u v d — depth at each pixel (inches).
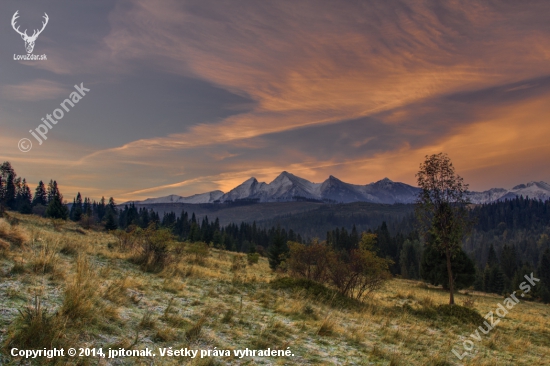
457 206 723.4
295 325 337.7
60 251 474.0
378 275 617.3
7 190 3164.4
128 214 4165.8
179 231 4242.1
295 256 740.0
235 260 1122.7
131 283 366.9
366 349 295.9
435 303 748.6
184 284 438.0
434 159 740.7
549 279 3004.4
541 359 371.2
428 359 293.6
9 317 198.7
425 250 1798.7
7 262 328.5
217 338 257.8
